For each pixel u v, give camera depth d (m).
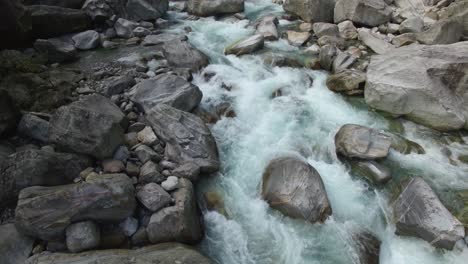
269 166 7.98
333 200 7.59
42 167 6.63
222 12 15.75
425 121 9.34
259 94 10.38
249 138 9.03
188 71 10.92
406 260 6.58
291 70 11.54
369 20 14.28
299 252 6.67
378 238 7.01
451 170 8.22
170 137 8.08
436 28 12.16
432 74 9.31
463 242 6.58
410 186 7.35
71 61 11.66
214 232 7.09
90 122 7.38
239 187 7.85
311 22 14.85
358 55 12.20
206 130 8.47
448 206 7.39
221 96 10.23
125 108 9.23
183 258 5.84
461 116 8.98
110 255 5.82
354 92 10.38
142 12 14.48
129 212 6.53
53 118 7.45
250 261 6.59
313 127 9.37
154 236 6.48
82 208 6.09
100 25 13.95
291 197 7.21
